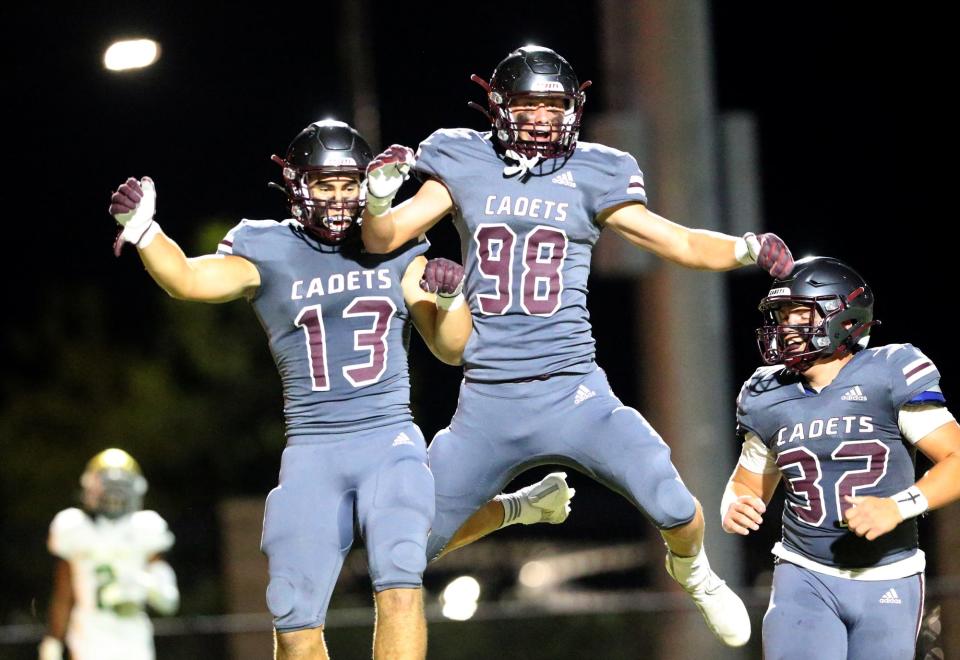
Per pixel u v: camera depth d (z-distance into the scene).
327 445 19.80
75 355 51.97
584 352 20.75
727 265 20.39
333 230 19.77
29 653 31.75
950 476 19.25
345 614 33.44
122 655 30.38
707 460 32.28
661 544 34.94
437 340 20.30
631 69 32.25
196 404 51.59
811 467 20.05
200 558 40.03
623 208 20.75
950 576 35.31
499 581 46.56
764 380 20.61
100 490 30.72
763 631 20.14
